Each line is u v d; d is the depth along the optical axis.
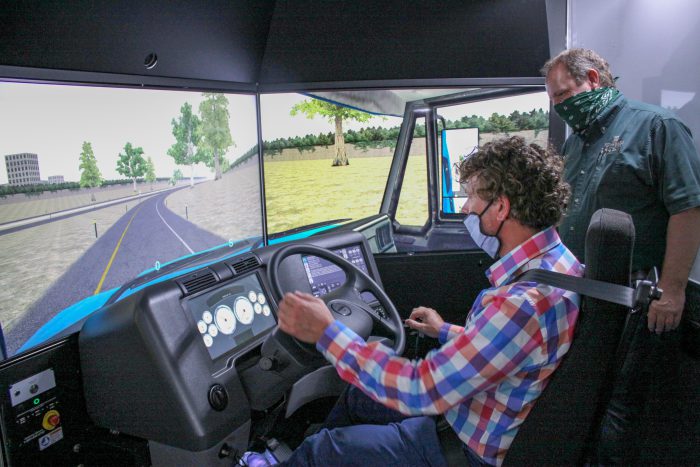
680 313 1.59
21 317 2.27
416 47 2.27
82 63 1.53
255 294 1.53
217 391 1.27
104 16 1.48
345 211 2.56
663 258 1.69
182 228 3.45
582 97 1.77
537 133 2.49
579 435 0.92
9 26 1.29
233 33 1.92
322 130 2.40
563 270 0.97
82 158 3.49
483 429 1.00
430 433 1.10
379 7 2.11
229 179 2.57
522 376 0.94
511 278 1.01
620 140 1.74
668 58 2.00
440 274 2.50
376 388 0.98
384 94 2.43
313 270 1.78
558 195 0.98
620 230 0.88
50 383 1.29
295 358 1.29
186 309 1.29
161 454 1.30
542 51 2.34
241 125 2.29
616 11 2.17
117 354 1.25
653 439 1.90
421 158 2.58
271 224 2.40
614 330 0.87
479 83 2.40
